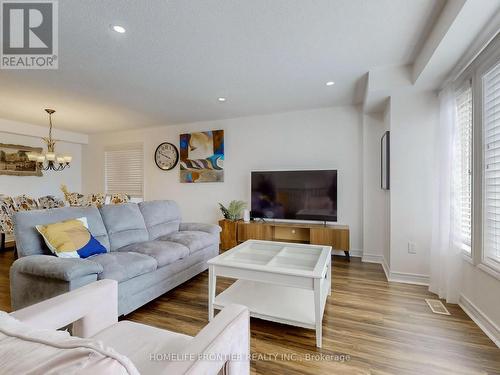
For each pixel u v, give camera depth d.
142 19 1.80
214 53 2.28
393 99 2.78
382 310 2.15
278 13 1.74
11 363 0.44
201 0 1.61
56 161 4.23
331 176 3.78
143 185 5.34
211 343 0.79
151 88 3.09
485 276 1.88
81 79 2.81
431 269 2.55
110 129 5.36
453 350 1.62
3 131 4.45
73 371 0.41
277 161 4.25
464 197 2.27
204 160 4.73
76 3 1.63
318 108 3.96
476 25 1.60
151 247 2.50
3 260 3.62
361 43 2.14
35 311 0.95
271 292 2.19
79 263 1.76
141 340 1.03
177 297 2.46
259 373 1.44
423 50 2.20
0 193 4.65
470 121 2.18
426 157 2.69
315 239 3.61
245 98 3.49
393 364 1.50
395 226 2.82
